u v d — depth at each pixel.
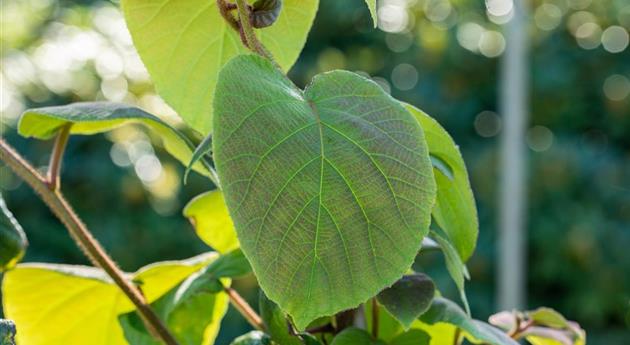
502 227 5.26
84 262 5.36
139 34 1.00
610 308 5.60
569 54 6.02
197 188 5.51
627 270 5.57
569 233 5.55
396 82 6.03
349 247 0.76
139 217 5.43
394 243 0.76
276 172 0.75
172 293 1.14
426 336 1.03
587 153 5.78
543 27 6.13
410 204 0.77
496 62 5.93
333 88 0.78
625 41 6.10
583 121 6.03
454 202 0.95
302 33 1.00
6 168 5.34
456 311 0.99
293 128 0.76
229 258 1.06
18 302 1.18
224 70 0.75
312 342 0.98
